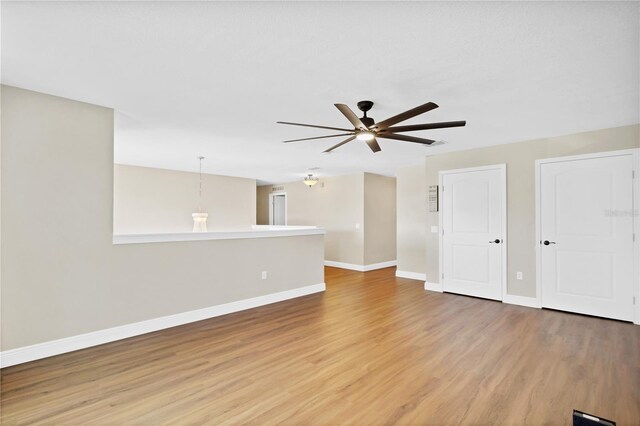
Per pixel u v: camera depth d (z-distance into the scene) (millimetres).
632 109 3240
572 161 4164
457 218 5230
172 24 1852
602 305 3961
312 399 2203
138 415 2020
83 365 2691
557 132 4086
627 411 2057
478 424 1938
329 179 8273
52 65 2348
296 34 1951
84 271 3062
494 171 4844
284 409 2088
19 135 2734
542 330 3539
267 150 5156
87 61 2289
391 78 2545
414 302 4742
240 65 2348
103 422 1952
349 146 4859
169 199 7219
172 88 2754
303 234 5230
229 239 4246
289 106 3174
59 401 2166
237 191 8414
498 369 2627
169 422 1956
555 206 4289
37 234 2814
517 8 1702
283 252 4910
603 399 2189
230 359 2818
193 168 7055
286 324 3758
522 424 1935
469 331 3514
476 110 3266
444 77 2525
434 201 5480
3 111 2666
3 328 2656
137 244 3422
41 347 2816
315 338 3312
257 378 2486
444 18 1789
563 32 1923
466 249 5129
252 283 4492
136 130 4016
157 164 6551
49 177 2875
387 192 8180
